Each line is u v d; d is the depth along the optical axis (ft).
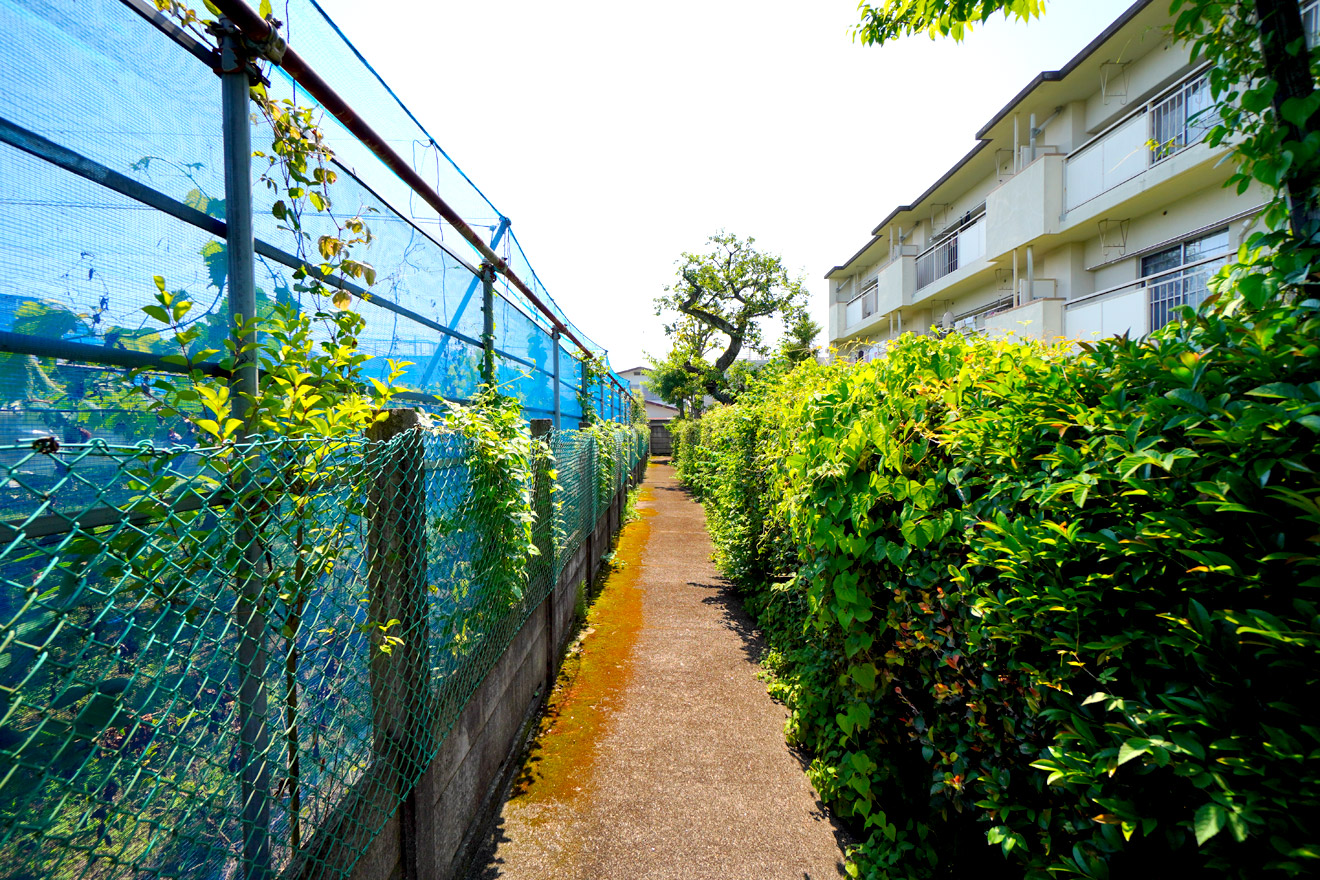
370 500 5.26
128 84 4.39
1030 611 4.41
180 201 4.87
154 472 2.97
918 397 6.68
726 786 9.07
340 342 6.37
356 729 5.02
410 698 5.82
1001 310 35.94
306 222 6.54
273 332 5.05
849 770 7.69
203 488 3.65
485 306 12.99
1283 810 2.80
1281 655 2.91
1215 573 3.36
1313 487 2.94
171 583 3.17
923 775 7.00
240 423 3.95
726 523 19.66
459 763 7.23
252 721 3.92
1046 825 4.38
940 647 5.80
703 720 11.18
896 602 6.54
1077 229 31.45
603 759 9.83
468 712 7.57
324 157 6.44
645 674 13.32
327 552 4.51
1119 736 3.61
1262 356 3.14
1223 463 3.27
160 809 3.25
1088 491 3.76
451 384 11.27
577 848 7.72
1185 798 3.52
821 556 7.86
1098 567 4.05
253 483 3.66
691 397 74.02
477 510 7.87
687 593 20.07
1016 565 4.42
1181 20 4.58
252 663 3.88
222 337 5.23
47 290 3.76
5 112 3.56
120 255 4.29
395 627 5.42
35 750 2.72
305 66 5.54
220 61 4.88
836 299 81.61
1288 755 2.74
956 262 45.44
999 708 5.04
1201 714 3.19
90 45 4.09
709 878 7.18
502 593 8.88
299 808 4.15
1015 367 5.19
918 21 8.96
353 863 4.70
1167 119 25.26
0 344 3.49
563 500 14.71
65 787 2.78
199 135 5.12
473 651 7.75
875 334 68.13
